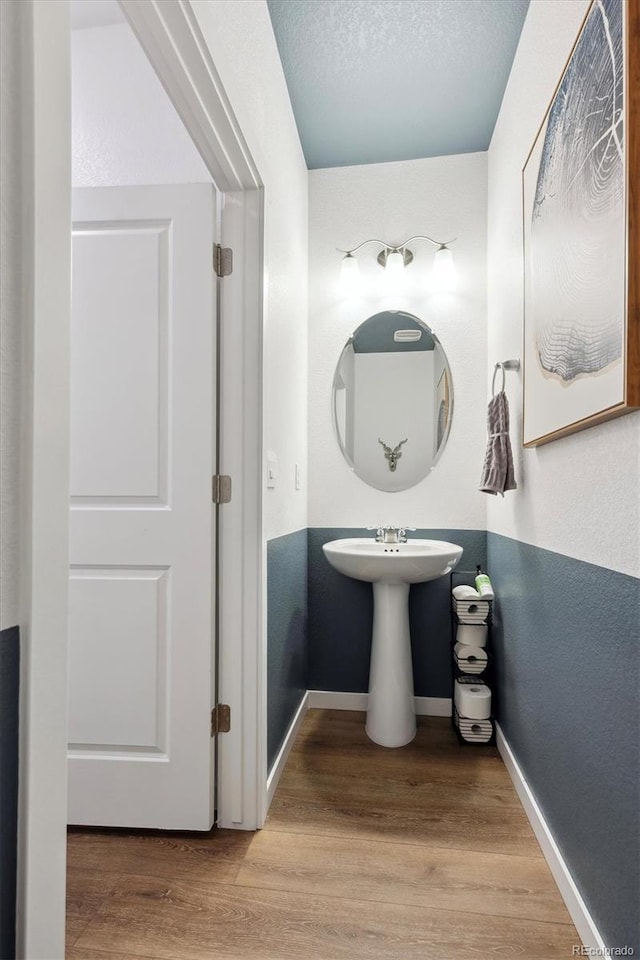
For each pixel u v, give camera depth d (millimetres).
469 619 2215
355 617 2533
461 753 2066
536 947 1156
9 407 526
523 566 1734
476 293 2480
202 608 1521
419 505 2518
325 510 2570
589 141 1099
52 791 564
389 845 1495
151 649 1531
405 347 2539
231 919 1229
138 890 1319
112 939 1176
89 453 1549
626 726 978
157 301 1536
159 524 1532
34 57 537
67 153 583
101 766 1543
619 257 956
